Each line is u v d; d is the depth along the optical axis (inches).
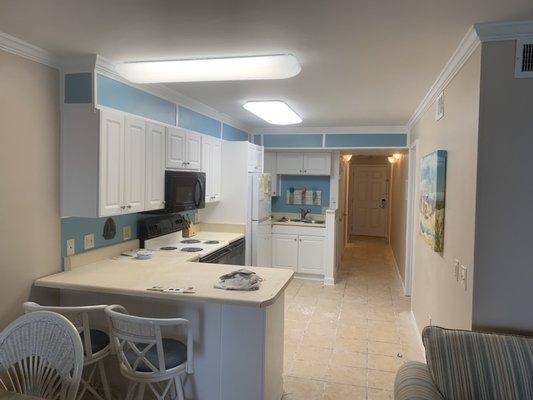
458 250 93.9
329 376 119.7
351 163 406.6
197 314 95.7
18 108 94.2
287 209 267.9
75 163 105.7
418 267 157.2
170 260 124.3
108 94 110.5
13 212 94.0
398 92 135.0
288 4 70.9
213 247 150.3
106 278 102.6
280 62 99.0
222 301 87.3
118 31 85.2
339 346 140.9
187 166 150.3
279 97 146.7
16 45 91.2
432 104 135.0
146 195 124.6
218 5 71.8
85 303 104.7
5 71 90.7
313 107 164.6
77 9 74.4
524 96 77.7
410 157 203.6
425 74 112.6
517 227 78.4
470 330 81.4
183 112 153.8
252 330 92.1
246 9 73.2
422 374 74.9
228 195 188.1
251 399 93.0
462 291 89.5
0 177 90.4
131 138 116.6
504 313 79.4
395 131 215.3
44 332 66.3
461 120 93.9
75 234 113.8
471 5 69.4
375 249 337.7
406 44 89.7
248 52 97.4
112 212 109.0
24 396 57.1
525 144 77.8
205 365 95.6
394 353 135.8
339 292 208.4
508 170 78.5
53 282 98.7
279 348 106.3
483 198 79.5
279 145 233.6
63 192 106.7
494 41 78.4
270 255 228.2
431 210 119.6
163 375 80.4
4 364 65.6
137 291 92.4
